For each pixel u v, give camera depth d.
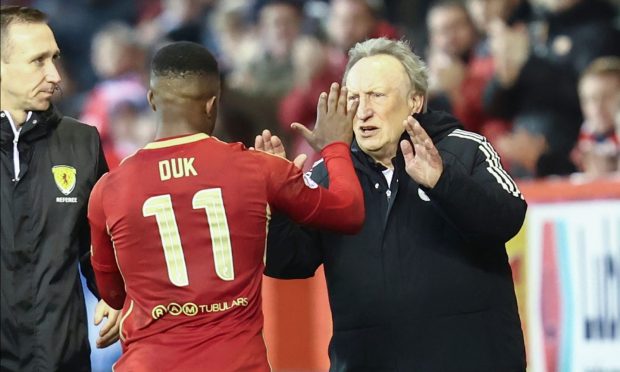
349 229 16.58
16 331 16.97
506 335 17.75
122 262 16.06
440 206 16.80
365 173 18.05
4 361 17.00
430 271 17.61
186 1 45.31
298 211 16.25
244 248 15.90
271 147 17.03
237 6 43.66
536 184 26.58
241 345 15.77
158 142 16.19
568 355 25.95
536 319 26.36
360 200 16.61
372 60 18.06
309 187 16.31
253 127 33.31
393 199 17.80
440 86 34.22
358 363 17.94
